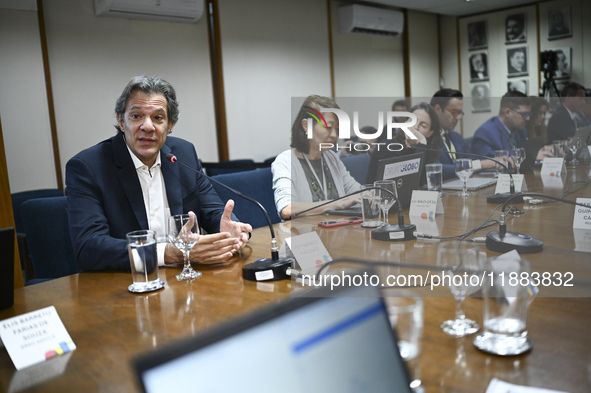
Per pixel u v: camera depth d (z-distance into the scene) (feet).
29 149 14.46
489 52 28.17
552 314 3.40
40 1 14.48
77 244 5.42
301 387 1.82
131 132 5.93
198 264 5.22
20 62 14.19
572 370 2.70
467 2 25.59
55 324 3.41
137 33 16.87
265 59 20.86
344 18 23.80
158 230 6.37
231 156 19.85
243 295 4.19
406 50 27.53
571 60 25.70
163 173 6.44
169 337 3.42
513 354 2.90
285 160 6.07
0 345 3.54
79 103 15.58
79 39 15.49
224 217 5.74
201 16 18.02
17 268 7.02
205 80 18.98
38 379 2.97
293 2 21.79
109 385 2.85
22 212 6.98
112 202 5.88
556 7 25.79
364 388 2.01
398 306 2.56
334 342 2.00
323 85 23.38
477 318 3.42
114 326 3.67
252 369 1.73
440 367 2.82
